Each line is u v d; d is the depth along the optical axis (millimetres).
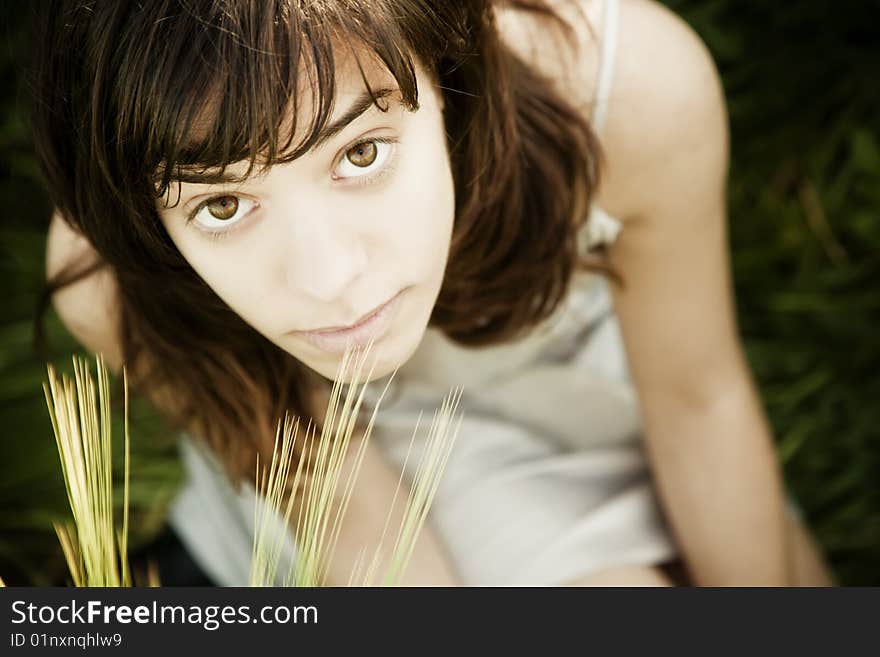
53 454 1835
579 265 1228
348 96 708
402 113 747
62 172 852
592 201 1136
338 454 763
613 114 1082
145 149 724
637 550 1390
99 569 708
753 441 1381
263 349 1119
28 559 1799
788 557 1465
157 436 1822
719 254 1249
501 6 1008
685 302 1268
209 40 683
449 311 1149
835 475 1878
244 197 746
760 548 1407
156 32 692
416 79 746
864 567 1800
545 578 1356
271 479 724
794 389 1911
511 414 1507
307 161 723
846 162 2055
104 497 707
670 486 1410
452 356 1387
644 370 1343
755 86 2055
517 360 1420
